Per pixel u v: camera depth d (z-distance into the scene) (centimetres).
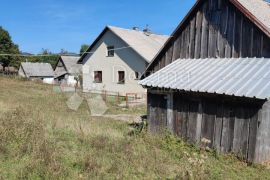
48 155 823
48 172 724
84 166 800
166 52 1465
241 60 1166
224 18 1245
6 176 715
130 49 3056
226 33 1236
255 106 966
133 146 1041
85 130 1201
